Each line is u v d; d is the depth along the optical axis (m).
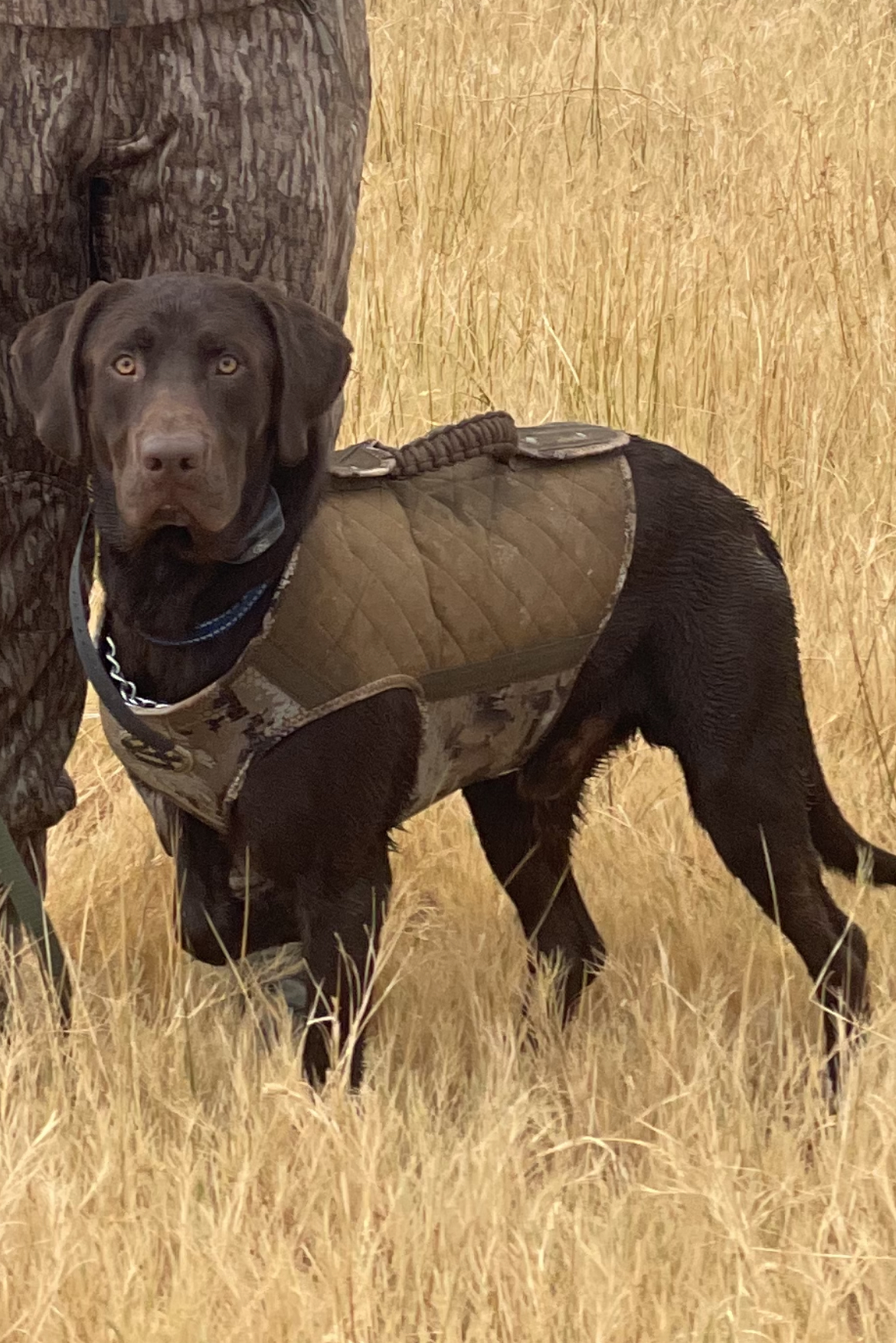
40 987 4.54
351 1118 3.97
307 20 4.27
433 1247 3.63
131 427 3.79
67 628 4.61
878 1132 4.08
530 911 5.00
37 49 4.07
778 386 7.74
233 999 4.89
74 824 6.00
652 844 5.65
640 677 4.61
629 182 10.36
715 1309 3.42
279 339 3.91
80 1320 3.44
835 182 9.82
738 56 12.40
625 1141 4.01
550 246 9.27
